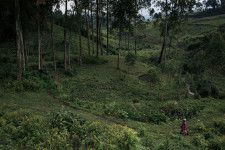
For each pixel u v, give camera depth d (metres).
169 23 38.41
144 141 10.20
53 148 7.59
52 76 24.97
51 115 10.82
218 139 10.57
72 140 8.59
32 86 19.02
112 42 77.19
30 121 9.32
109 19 41.94
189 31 82.12
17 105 13.63
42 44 46.41
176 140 11.02
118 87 25.14
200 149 9.62
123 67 35.34
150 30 100.25
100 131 9.96
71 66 31.78
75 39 56.78
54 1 23.12
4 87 17.38
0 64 27.02
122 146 8.51
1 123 9.39
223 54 24.81
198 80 31.53
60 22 66.00
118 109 16.28
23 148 7.41
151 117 15.97
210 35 55.81
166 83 29.36
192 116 17.41
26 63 26.30
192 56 47.66
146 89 26.00
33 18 23.22
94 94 21.39
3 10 21.75
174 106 18.98
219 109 19.16
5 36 24.66
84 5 29.88
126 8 29.27
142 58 48.09
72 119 10.23
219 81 31.66
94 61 35.72
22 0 21.41
